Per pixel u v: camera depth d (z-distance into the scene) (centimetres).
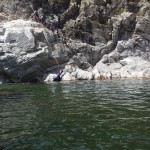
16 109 1274
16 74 2767
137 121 983
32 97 1661
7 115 1141
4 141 789
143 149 695
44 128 916
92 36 3353
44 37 2881
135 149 696
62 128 909
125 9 3584
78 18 3362
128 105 1318
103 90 1919
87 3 3481
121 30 3450
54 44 2988
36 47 2777
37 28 2911
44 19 3169
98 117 1062
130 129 880
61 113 1151
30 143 764
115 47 3406
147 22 3409
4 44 2703
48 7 3412
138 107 1262
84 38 3328
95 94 1727
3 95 1780
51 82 2661
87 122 984
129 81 2536
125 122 973
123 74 3019
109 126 921
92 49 3231
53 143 759
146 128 886
